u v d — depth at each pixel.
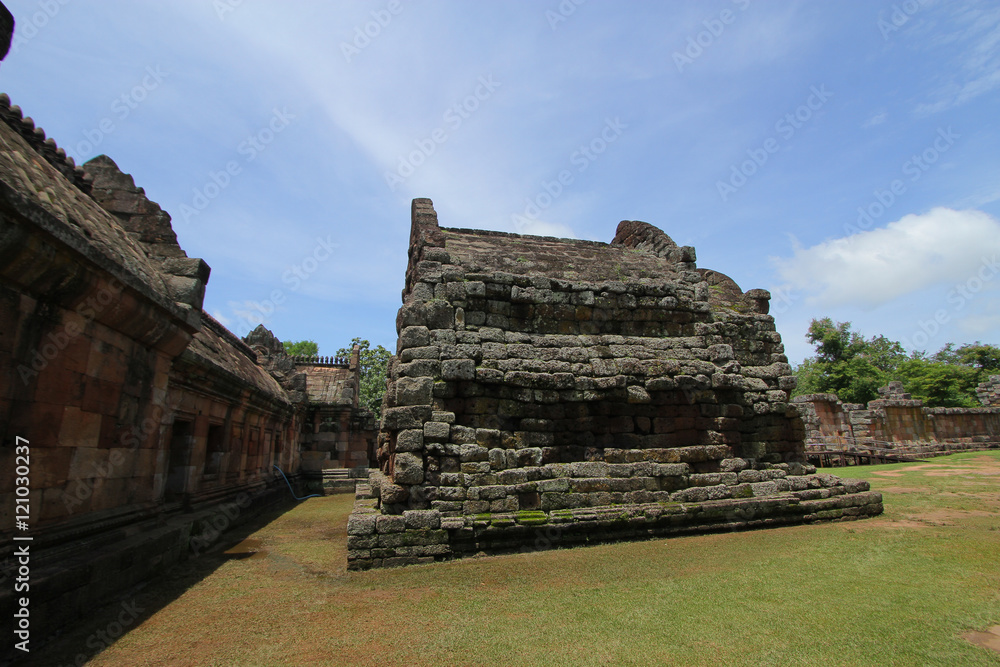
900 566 7.41
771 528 10.95
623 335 12.40
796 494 11.58
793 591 6.47
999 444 36.22
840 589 6.48
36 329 5.96
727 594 6.46
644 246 16.27
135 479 8.38
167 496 10.89
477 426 10.57
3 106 8.23
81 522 6.74
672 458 11.31
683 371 11.76
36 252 5.47
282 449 21.88
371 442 28.70
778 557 8.21
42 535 5.95
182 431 11.27
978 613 5.56
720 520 10.74
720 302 15.38
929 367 50.47
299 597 7.05
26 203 5.11
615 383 11.17
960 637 5.00
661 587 6.89
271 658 5.05
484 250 13.77
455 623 5.84
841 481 12.42
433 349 10.59
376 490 12.16
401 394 10.24
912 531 9.73
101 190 10.57
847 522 11.30
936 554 7.95
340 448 27.61
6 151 6.79
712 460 11.70
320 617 6.20
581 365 11.34
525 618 5.92
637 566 8.05
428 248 12.01
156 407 9.05
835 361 51.81
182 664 4.96
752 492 11.46
